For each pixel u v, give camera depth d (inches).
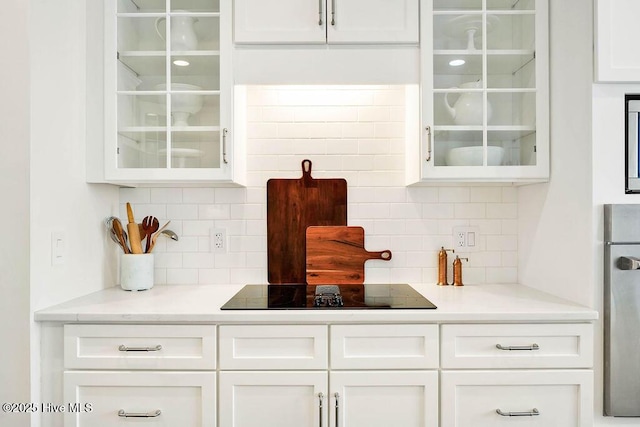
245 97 77.7
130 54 67.8
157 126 67.7
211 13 66.8
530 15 67.2
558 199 64.1
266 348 56.7
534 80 66.6
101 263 72.5
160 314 55.9
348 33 65.4
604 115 56.1
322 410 56.2
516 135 68.3
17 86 54.7
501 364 56.4
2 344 54.9
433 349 56.4
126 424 56.4
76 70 64.7
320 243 78.3
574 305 58.9
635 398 55.1
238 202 78.7
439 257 77.0
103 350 56.5
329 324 56.9
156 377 56.1
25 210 54.7
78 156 65.1
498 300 63.2
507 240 78.5
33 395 55.4
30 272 54.9
